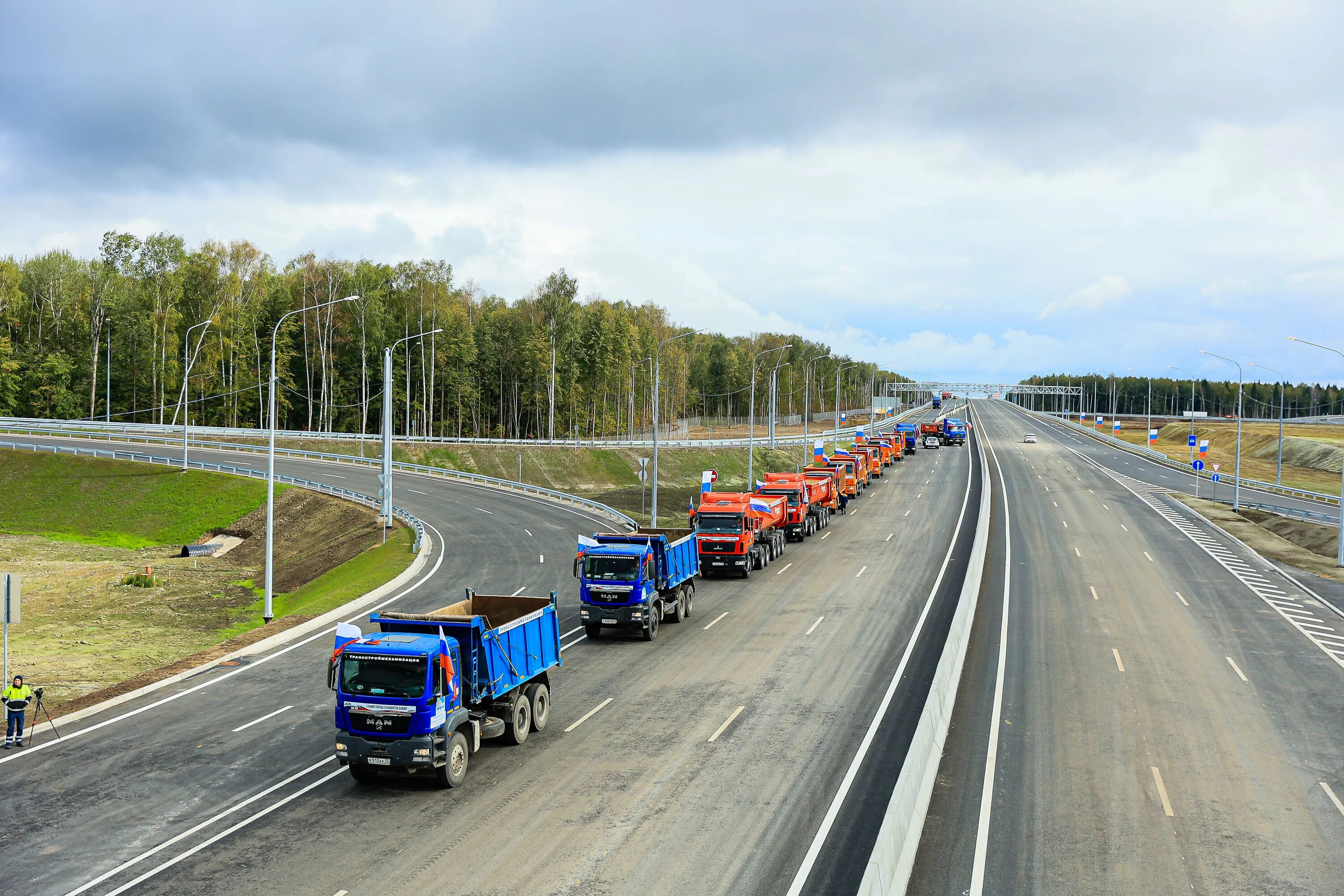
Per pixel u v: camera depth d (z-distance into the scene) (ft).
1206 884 46.21
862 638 98.27
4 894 43.29
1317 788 59.93
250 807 54.24
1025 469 301.22
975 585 123.75
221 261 366.84
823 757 62.69
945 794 57.52
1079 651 95.09
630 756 62.85
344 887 44.11
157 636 119.65
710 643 96.12
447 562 146.20
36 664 100.58
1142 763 63.77
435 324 410.31
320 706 74.95
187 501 220.64
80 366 369.91
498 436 468.75
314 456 281.13
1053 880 46.26
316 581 151.43
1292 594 128.26
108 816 52.85
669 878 45.11
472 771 60.34
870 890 36.40
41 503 222.48
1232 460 377.91
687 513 244.63
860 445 270.26
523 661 66.33
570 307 464.24
